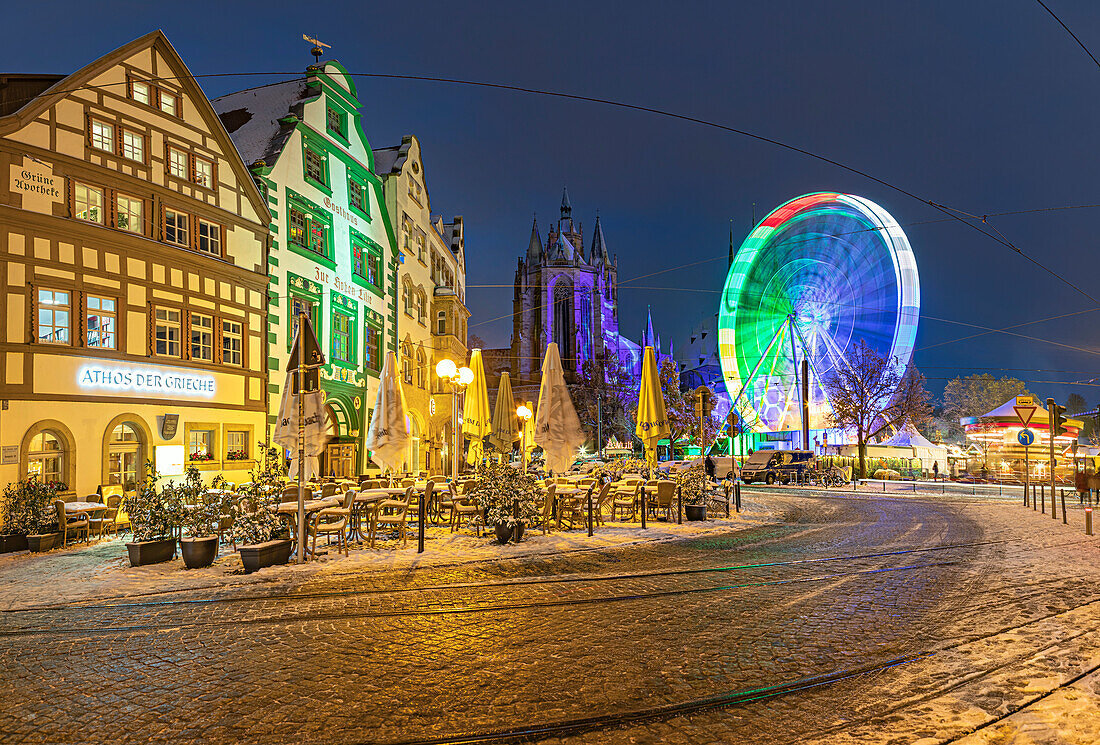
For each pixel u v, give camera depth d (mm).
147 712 5566
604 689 6035
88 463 18469
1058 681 6152
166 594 9945
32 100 17766
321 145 29375
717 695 5867
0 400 16656
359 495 15227
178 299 21344
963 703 5656
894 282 47719
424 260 41844
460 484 18781
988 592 9930
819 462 47656
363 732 5156
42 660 6938
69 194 18375
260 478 14414
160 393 20531
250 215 24625
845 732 5109
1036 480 43906
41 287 17656
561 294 125625
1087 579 10906
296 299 26891
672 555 13500
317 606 9109
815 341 56188
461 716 5453
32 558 13750
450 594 9828
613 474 29453
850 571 11711
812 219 55969
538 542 15180
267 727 5254
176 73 21797
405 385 37438
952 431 100125
